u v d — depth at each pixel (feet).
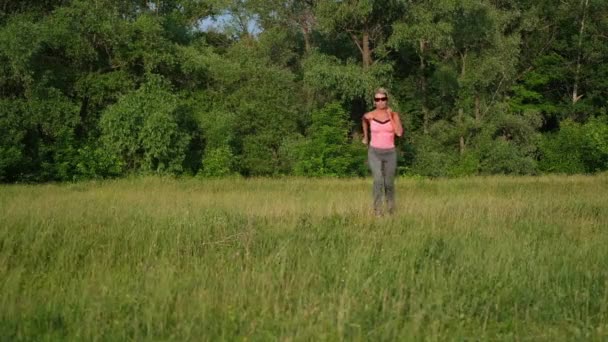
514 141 122.62
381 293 17.98
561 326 16.55
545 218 33.45
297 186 60.34
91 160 85.30
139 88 92.84
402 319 16.44
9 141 80.69
